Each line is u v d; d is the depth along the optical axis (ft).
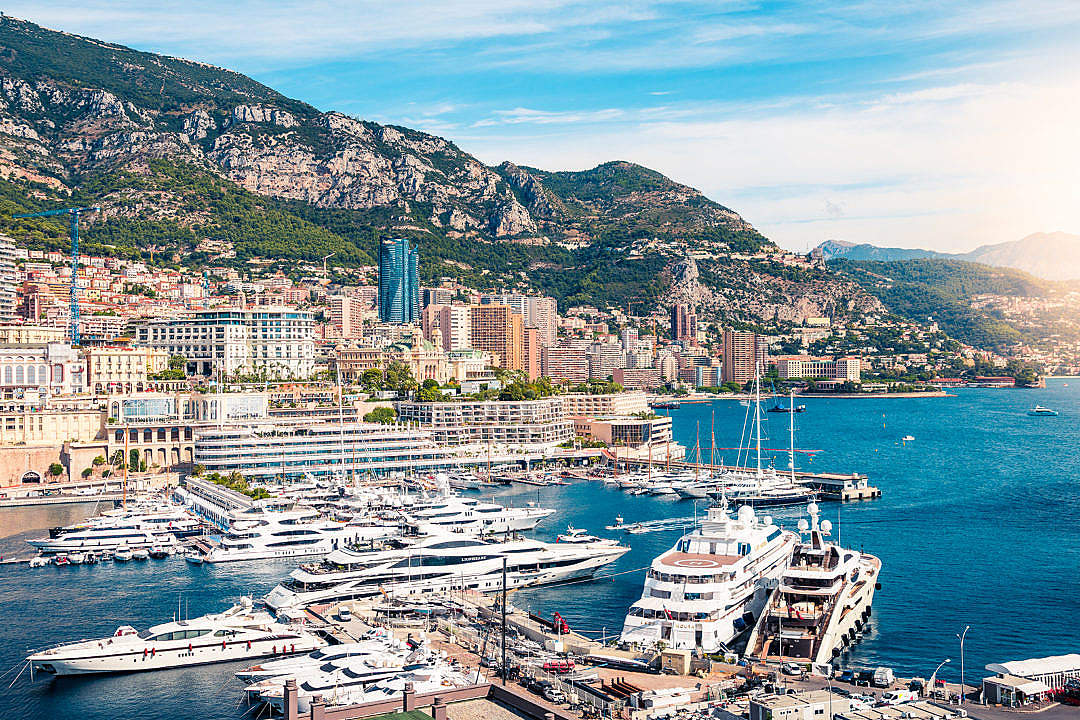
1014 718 520.42
